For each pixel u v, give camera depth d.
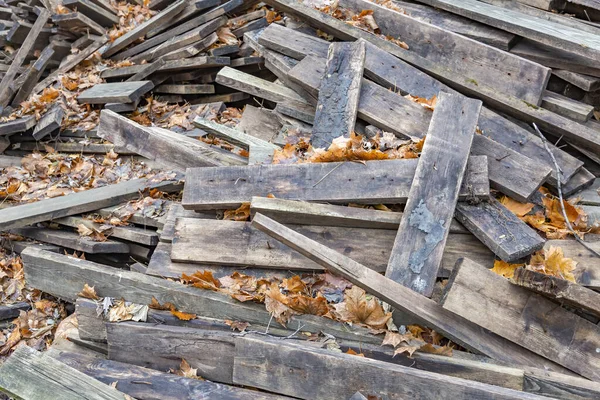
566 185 4.32
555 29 4.95
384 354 3.50
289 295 3.83
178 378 3.58
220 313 3.88
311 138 4.83
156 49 7.31
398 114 4.73
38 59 7.98
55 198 5.40
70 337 4.13
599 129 4.64
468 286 3.49
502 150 4.26
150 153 5.62
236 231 4.23
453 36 5.17
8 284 5.08
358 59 5.06
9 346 4.68
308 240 3.62
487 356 3.46
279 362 3.45
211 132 5.40
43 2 8.64
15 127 6.79
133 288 4.10
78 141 6.59
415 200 3.96
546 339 3.48
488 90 4.84
